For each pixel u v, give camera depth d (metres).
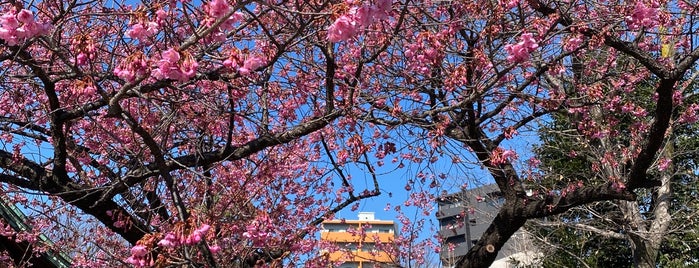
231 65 3.70
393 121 5.69
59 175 5.47
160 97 5.05
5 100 6.16
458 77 5.38
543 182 9.81
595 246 11.47
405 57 6.14
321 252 8.27
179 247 4.26
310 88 6.64
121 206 5.83
